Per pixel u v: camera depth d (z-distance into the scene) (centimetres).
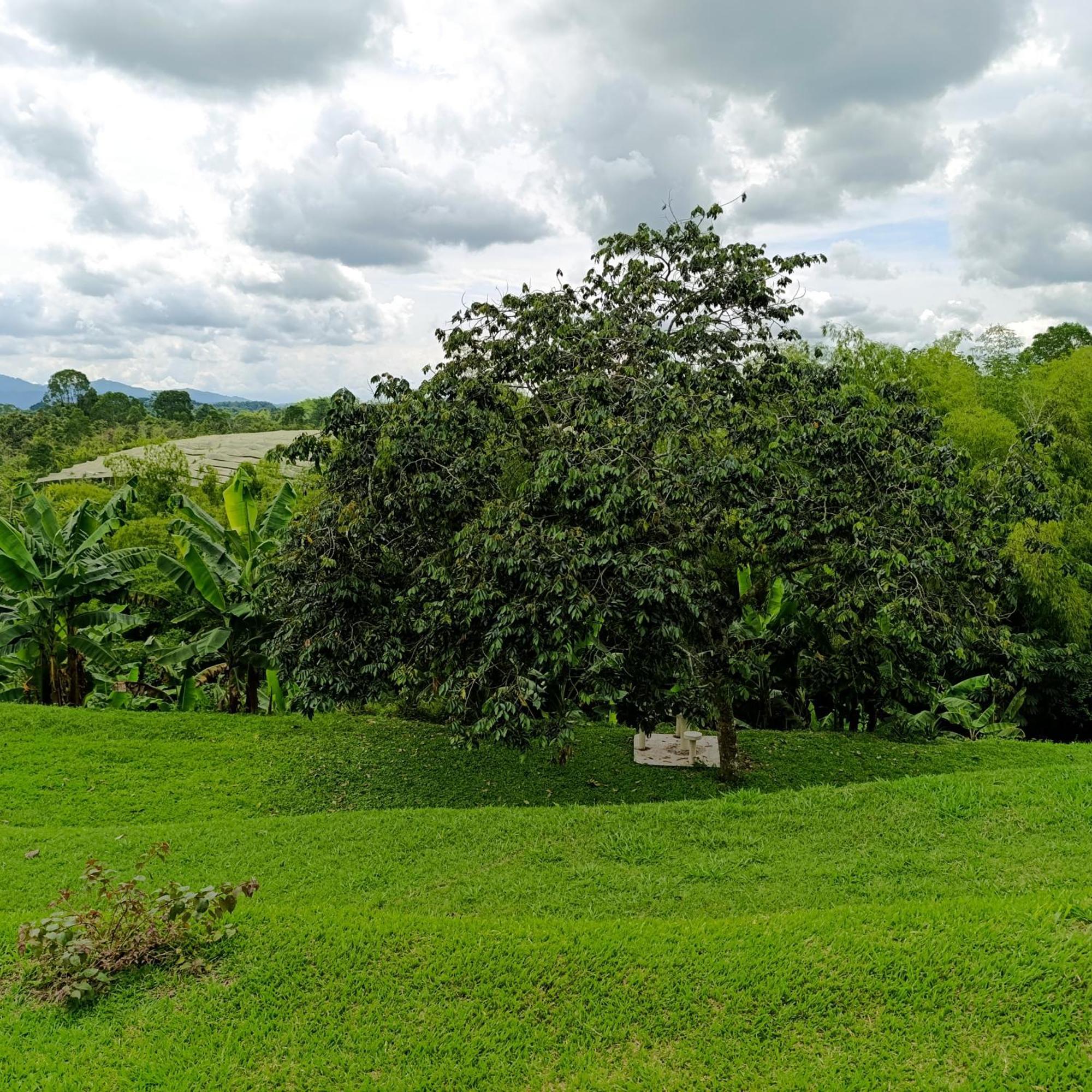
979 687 1583
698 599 961
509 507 932
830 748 1384
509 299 1179
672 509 943
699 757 1301
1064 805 768
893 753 1362
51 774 1130
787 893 641
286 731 1356
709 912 615
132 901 544
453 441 1031
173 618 1700
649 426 954
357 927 569
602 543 879
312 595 1016
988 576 1080
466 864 736
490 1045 460
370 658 1023
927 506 1018
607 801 1111
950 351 2084
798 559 1063
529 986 502
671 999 484
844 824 772
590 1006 485
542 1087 431
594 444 942
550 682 927
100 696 1633
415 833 816
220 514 2681
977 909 546
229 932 548
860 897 626
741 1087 423
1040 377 2066
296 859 764
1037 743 1449
